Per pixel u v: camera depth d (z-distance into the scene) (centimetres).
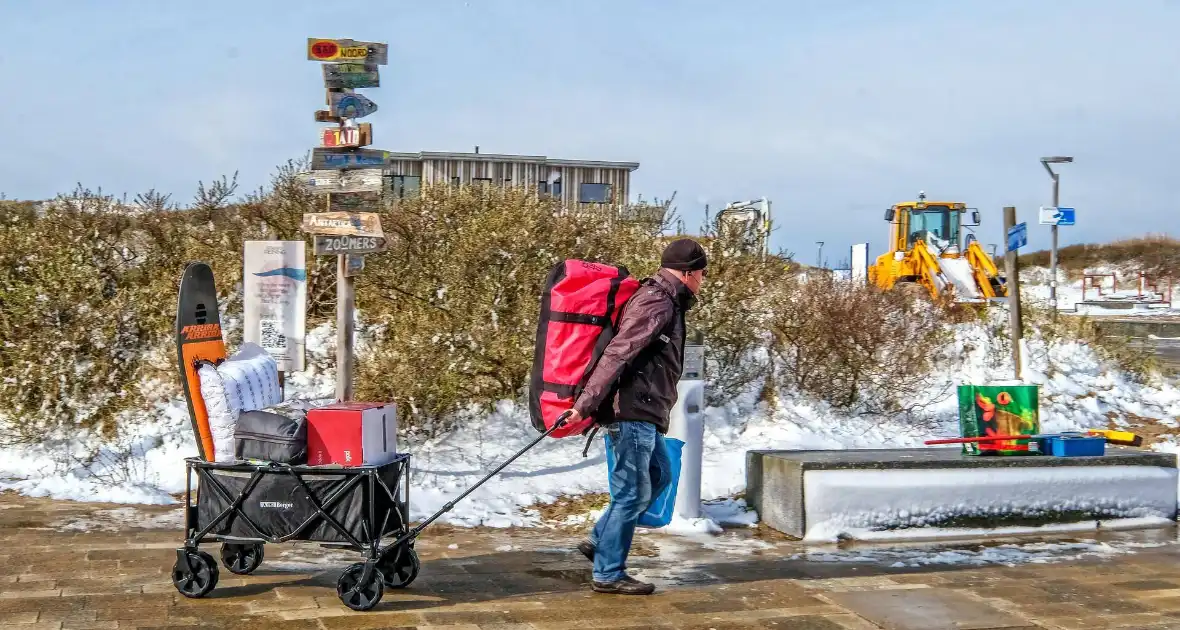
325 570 520
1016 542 629
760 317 967
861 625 444
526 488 716
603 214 1009
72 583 484
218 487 462
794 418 910
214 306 499
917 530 640
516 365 847
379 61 669
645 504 488
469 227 946
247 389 484
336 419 455
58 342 833
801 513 626
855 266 1956
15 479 734
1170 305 3412
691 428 653
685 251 486
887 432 902
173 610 443
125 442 789
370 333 933
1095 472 672
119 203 1006
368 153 668
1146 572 551
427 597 477
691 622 444
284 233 1019
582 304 473
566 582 511
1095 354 1250
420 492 688
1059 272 3972
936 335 1096
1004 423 682
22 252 897
